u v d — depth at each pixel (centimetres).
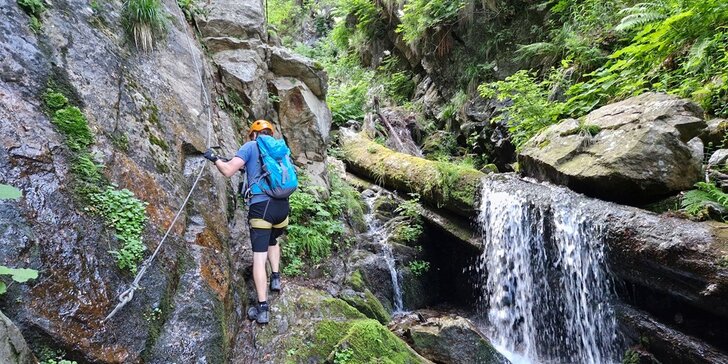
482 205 581
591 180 470
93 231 273
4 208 241
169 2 504
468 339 437
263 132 390
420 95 1174
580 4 822
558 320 484
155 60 424
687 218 395
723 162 448
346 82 1381
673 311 409
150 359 267
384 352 377
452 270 649
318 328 376
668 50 591
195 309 306
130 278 278
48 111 293
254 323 368
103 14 382
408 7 1070
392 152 795
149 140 358
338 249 554
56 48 320
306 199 548
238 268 397
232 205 442
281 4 1784
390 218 683
